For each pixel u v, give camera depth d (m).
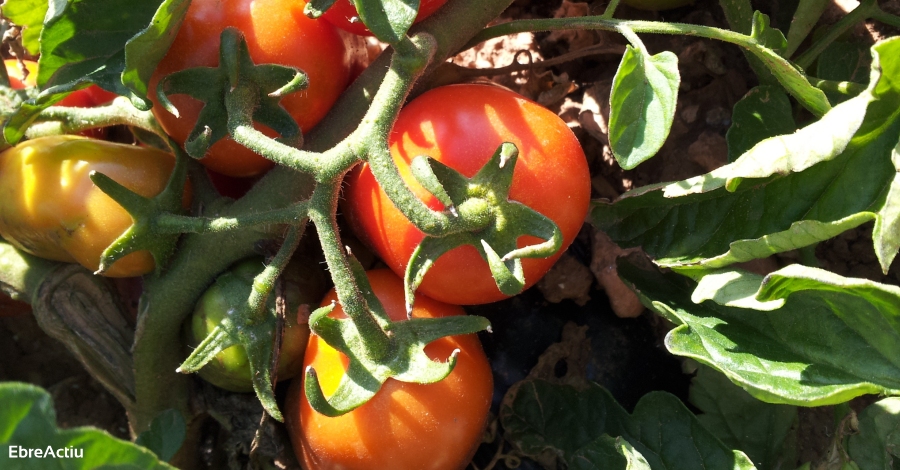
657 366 0.34
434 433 0.26
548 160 0.25
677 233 0.29
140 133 0.30
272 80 0.25
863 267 0.34
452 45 0.27
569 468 0.30
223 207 0.28
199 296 0.28
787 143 0.24
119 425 0.37
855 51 0.34
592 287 0.35
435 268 0.25
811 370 0.25
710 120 0.35
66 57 0.24
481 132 0.25
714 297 0.26
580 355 0.34
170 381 0.30
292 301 0.28
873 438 0.28
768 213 0.28
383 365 0.25
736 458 0.29
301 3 0.26
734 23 0.32
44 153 0.27
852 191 0.26
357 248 0.31
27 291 0.29
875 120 0.25
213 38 0.24
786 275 0.23
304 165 0.23
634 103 0.24
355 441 0.26
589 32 0.36
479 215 0.23
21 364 0.38
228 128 0.24
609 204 0.30
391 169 0.22
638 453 0.28
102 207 0.26
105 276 0.30
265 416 0.28
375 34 0.21
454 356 0.24
